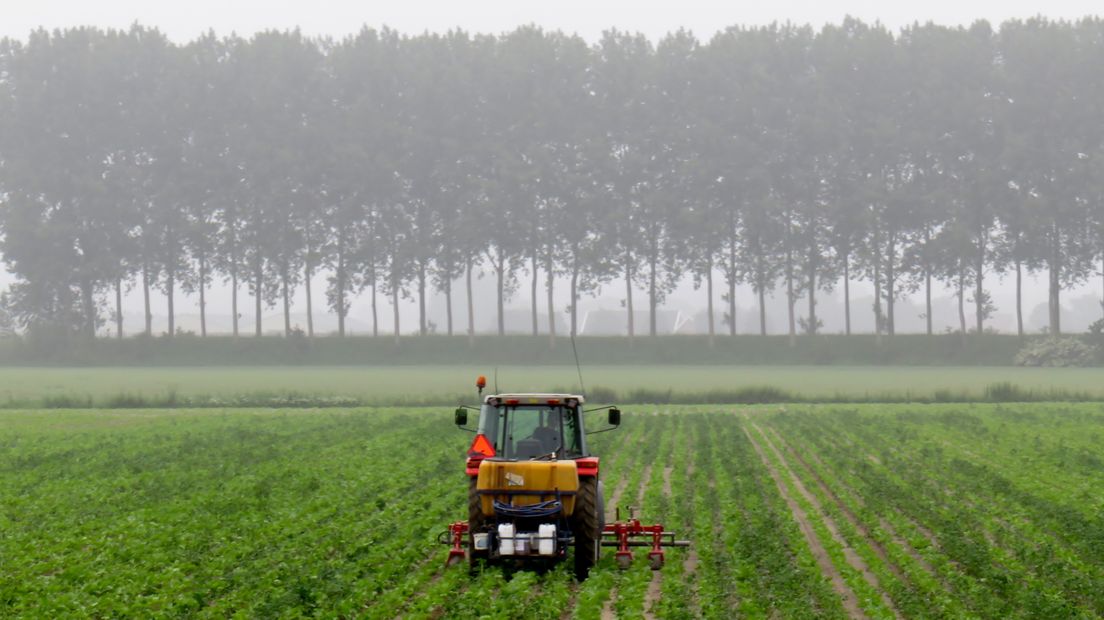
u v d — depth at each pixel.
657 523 79.38
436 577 63.25
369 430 171.12
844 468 114.81
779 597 55.62
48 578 60.59
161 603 55.06
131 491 98.50
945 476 108.44
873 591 56.94
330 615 52.19
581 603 53.44
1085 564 65.44
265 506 87.88
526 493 61.72
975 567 62.72
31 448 143.75
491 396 67.56
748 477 104.50
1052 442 146.50
